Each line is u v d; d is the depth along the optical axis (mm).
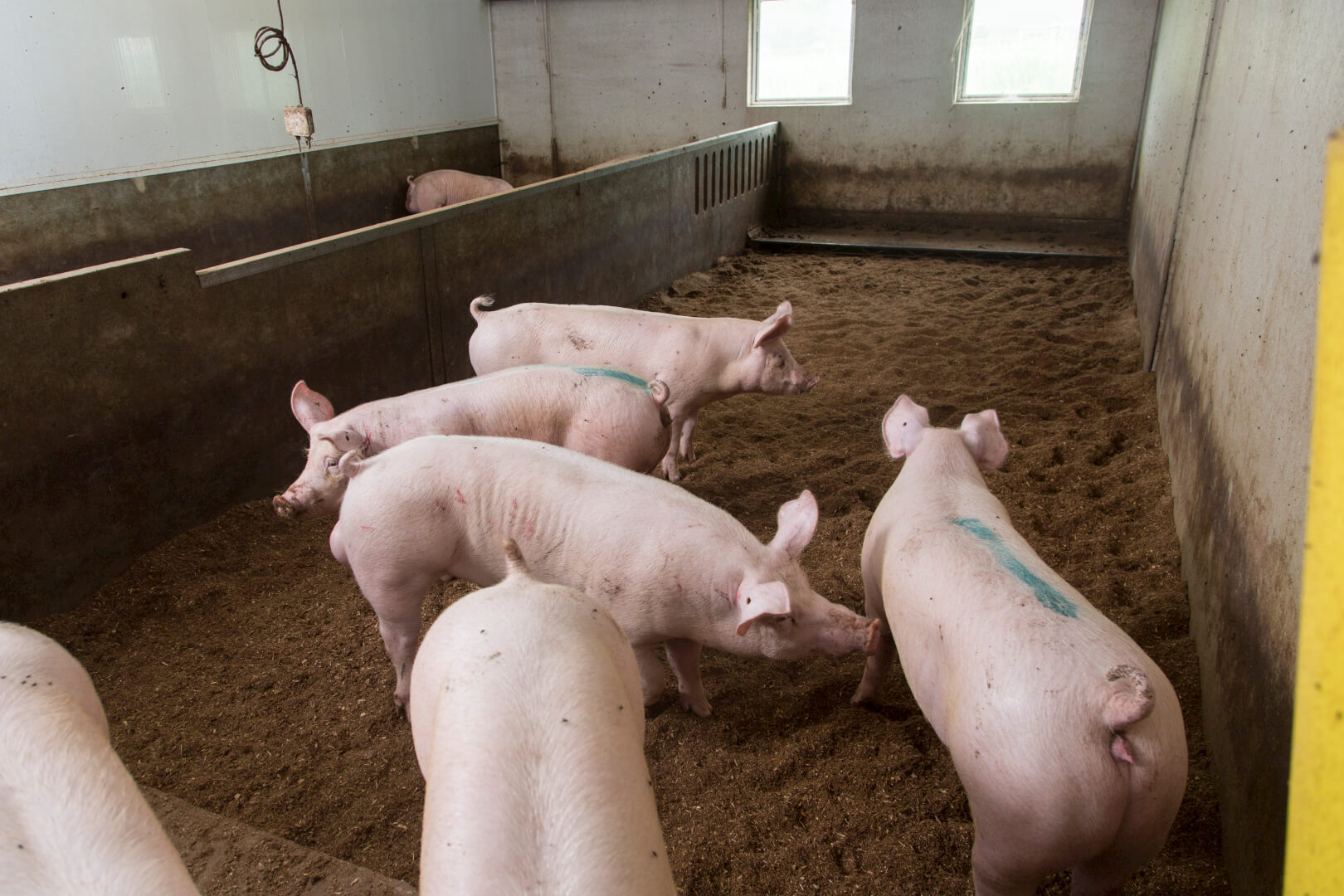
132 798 1812
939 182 11094
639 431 3850
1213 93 5031
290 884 2424
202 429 4441
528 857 1534
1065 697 1861
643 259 8391
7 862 1616
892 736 3016
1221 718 2742
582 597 2250
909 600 2400
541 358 4730
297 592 4047
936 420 5660
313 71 9422
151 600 3967
